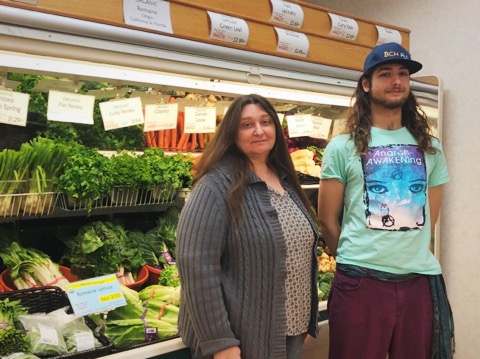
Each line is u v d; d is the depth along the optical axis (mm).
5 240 1826
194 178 1489
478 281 2857
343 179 1800
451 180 2949
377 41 2432
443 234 3021
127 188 1853
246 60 1861
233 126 1454
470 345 2924
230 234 1374
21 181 1662
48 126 1837
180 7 1706
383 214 1694
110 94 1862
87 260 1823
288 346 1521
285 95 2111
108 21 1512
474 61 2779
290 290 1472
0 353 1333
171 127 2025
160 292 1793
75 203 1741
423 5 3002
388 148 1749
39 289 1639
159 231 2145
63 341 1448
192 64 1714
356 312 1706
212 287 1312
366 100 1843
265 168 1573
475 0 2752
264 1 2029
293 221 1489
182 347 1596
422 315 1731
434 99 2736
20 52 1403
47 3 1415
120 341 1555
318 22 2188
